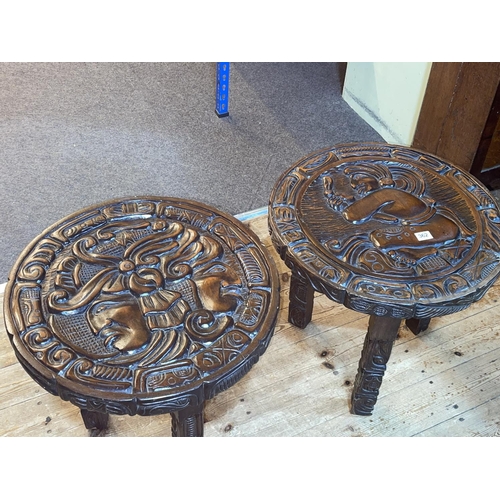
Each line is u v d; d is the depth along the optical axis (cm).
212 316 153
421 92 289
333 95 355
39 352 144
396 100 307
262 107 342
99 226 176
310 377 210
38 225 264
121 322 151
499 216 182
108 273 162
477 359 216
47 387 142
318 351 217
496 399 204
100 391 138
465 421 198
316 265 166
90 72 363
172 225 176
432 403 203
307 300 211
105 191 283
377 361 178
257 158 307
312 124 332
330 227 178
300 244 172
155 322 151
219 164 302
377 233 175
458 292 159
